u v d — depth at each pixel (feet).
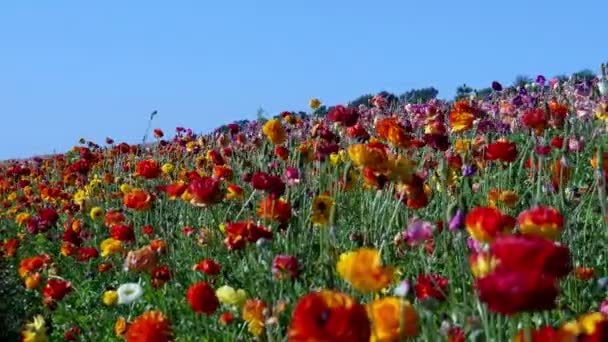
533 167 21.42
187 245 23.93
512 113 34.91
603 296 15.89
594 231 20.03
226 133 43.80
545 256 7.55
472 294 14.44
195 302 14.10
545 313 12.96
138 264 17.66
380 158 15.26
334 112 22.86
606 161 17.99
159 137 46.88
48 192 36.01
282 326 15.66
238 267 20.67
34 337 13.98
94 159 40.83
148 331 12.91
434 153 28.02
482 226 10.18
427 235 13.87
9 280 25.03
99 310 21.21
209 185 18.28
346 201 24.35
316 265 18.95
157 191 30.60
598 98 31.19
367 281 9.06
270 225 19.57
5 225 38.06
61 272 25.34
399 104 45.52
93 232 31.24
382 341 8.95
